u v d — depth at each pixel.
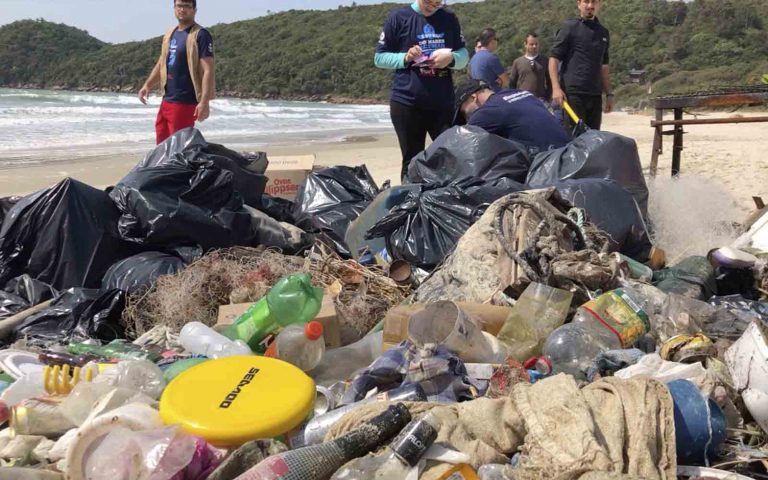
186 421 2.07
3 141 17.03
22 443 2.23
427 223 4.19
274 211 5.11
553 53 7.34
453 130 4.86
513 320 3.02
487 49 8.16
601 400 2.11
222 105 47.00
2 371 2.85
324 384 2.87
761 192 7.05
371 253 4.45
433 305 2.83
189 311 3.54
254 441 1.98
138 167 4.64
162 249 4.13
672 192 5.41
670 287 3.60
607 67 7.55
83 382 2.44
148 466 1.87
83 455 1.96
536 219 3.61
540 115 5.23
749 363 2.34
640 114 33.31
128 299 3.65
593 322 2.92
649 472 1.89
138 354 3.02
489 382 2.57
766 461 2.18
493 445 2.13
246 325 3.06
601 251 3.56
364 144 17.48
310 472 1.87
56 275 3.95
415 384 2.50
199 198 4.25
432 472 1.94
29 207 3.99
